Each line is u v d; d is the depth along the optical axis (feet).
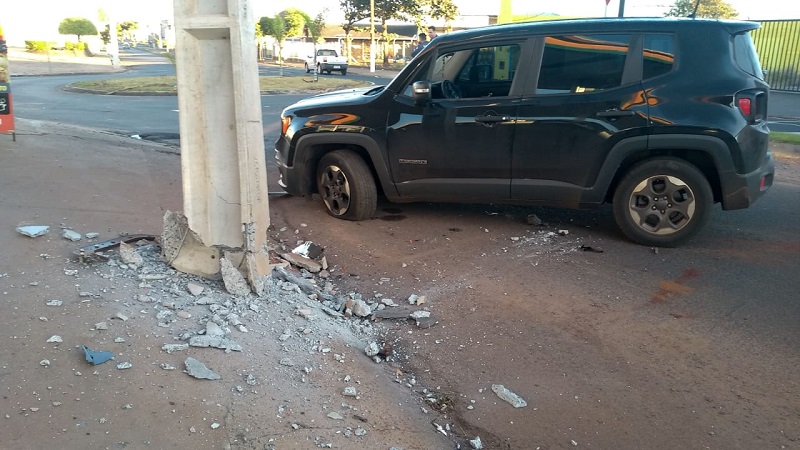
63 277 13.33
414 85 19.10
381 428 10.16
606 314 14.57
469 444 10.28
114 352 10.85
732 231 20.57
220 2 12.78
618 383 11.92
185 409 9.73
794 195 25.70
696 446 10.21
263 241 14.03
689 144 17.60
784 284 16.22
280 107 58.49
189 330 11.88
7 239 15.17
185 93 13.25
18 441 8.76
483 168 19.54
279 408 10.12
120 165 25.38
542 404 11.32
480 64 19.77
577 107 18.34
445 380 12.07
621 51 18.35
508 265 17.57
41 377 10.07
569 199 19.03
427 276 16.94
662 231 18.63
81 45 208.64
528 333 13.75
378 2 181.78
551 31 18.98
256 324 12.57
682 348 13.10
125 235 16.65
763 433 10.52
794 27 72.54
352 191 21.29
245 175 13.24
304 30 207.62
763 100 18.03
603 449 10.16
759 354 12.85
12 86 79.00
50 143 27.71
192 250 14.29
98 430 9.12
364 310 14.53
